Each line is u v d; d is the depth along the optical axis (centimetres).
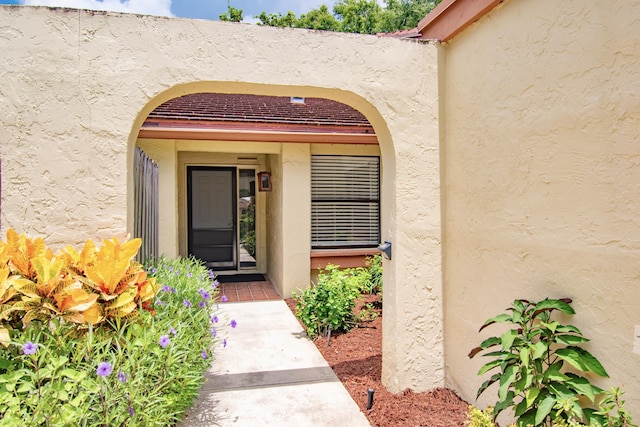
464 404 359
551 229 267
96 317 265
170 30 326
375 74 365
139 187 445
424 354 386
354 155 839
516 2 296
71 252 290
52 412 220
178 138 722
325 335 562
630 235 217
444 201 387
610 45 226
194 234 986
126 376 248
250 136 736
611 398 211
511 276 304
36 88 305
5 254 267
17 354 250
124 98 318
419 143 378
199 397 388
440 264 387
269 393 398
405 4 2327
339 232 842
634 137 214
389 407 361
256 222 1014
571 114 252
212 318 388
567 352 238
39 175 305
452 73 374
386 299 400
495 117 319
